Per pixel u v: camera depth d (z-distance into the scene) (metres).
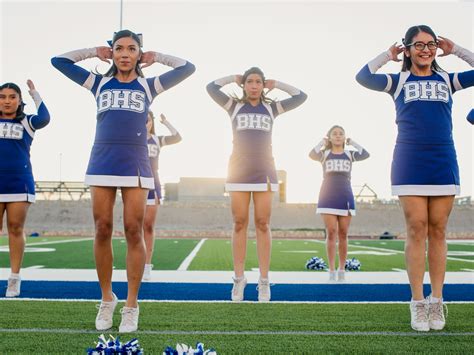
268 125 4.59
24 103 4.70
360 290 4.86
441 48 3.53
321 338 2.81
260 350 2.55
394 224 38.00
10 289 4.34
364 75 3.47
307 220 39.28
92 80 3.40
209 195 43.12
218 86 4.65
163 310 3.64
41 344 2.63
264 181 4.38
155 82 3.42
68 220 37.78
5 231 29.72
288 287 5.11
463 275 6.37
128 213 3.15
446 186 3.23
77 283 5.21
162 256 10.34
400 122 3.40
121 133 3.19
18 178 4.47
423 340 2.78
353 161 6.20
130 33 3.34
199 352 2.11
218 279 5.78
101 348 2.20
